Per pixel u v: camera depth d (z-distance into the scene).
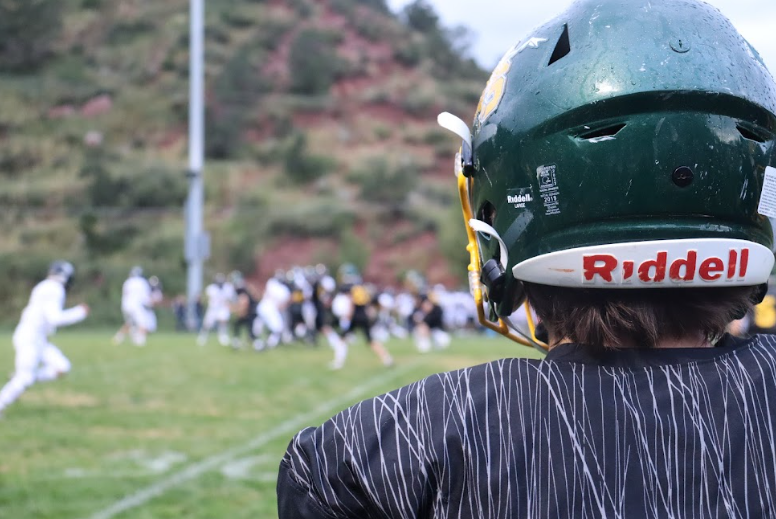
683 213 1.09
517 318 1.48
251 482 5.52
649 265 1.07
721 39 1.15
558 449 1.07
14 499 5.06
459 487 1.08
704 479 1.06
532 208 1.16
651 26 1.14
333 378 11.52
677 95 1.08
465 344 20.52
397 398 1.15
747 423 1.08
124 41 53.41
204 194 41.53
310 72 52.53
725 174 1.09
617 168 1.08
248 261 37.72
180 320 30.03
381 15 64.50
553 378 1.12
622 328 1.13
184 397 9.53
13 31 49.88
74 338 22.36
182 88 49.53
